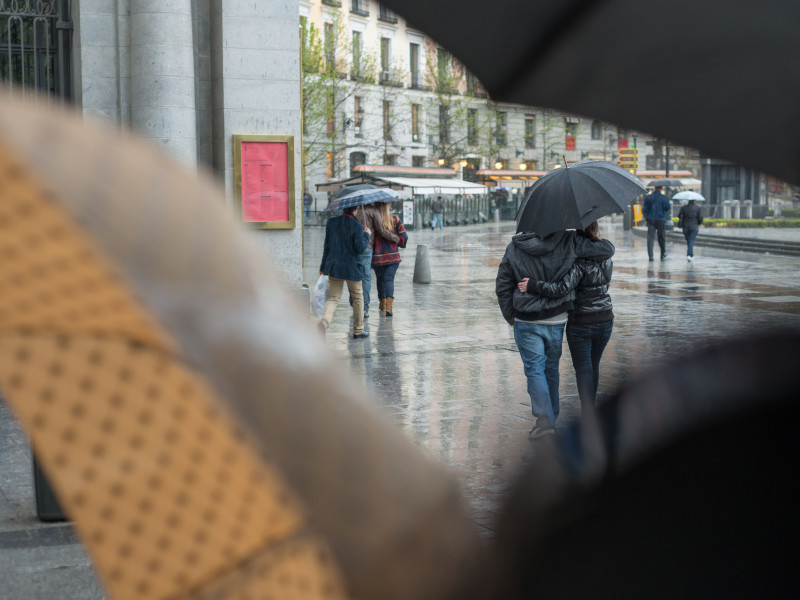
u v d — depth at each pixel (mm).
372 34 47312
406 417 6840
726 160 625
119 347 396
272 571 431
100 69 8836
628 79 644
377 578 445
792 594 583
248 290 420
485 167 56312
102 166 373
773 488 592
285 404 419
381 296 12664
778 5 601
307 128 41500
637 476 608
